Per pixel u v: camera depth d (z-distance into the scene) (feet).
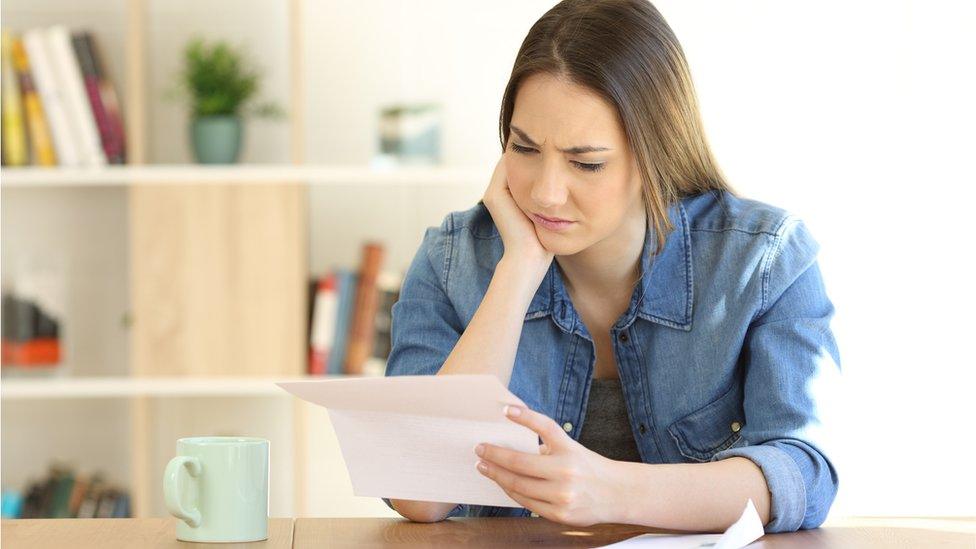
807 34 11.21
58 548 4.34
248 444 4.46
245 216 10.37
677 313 5.42
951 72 11.13
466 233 5.76
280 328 10.39
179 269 10.36
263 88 11.31
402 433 4.42
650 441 5.49
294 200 10.37
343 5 11.37
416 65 11.44
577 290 5.62
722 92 11.23
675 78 5.09
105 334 11.32
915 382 11.10
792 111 11.20
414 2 11.43
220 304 10.38
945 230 11.12
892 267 11.12
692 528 4.43
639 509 4.31
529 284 5.24
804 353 5.08
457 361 5.07
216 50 10.53
